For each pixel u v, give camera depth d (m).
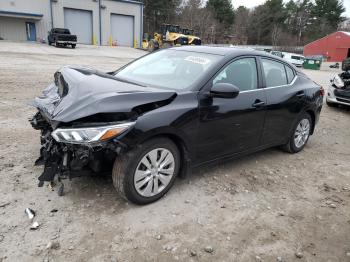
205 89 3.85
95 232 3.10
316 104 5.62
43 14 38.91
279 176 4.64
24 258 2.72
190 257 2.92
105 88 3.47
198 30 68.88
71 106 3.23
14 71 12.86
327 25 81.31
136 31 45.59
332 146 6.27
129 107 3.22
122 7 43.59
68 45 34.31
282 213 3.71
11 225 3.08
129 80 4.21
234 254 3.01
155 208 3.56
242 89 4.33
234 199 3.90
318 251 3.15
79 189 3.73
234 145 4.35
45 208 3.37
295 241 3.26
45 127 3.89
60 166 3.27
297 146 5.59
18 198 3.49
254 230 3.37
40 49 28.97
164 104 3.51
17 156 4.46
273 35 74.94
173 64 4.37
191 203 3.72
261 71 4.66
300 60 35.94
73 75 3.88
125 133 3.14
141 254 2.90
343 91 9.44
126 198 3.45
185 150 3.76
